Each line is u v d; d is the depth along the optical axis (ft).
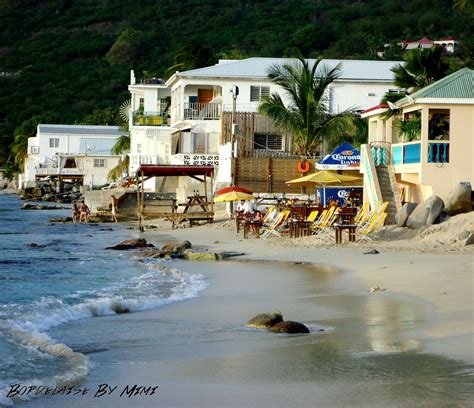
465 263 77.71
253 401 33.04
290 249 104.27
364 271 78.33
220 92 216.54
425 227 105.29
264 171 165.37
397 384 34.14
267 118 193.26
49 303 66.90
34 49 634.43
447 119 122.42
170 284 78.28
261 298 65.16
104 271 93.56
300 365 39.01
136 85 255.29
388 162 128.88
